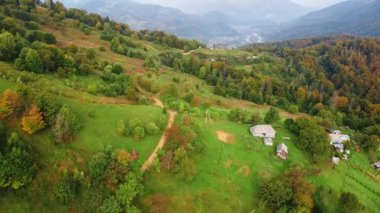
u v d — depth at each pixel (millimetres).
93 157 80875
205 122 113438
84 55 151125
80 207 75312
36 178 77250
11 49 114312
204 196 84688
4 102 83125
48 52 122250
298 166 100312
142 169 85438
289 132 121812
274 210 85938
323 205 88062
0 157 73500
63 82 112312
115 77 136500
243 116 125250
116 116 98312
